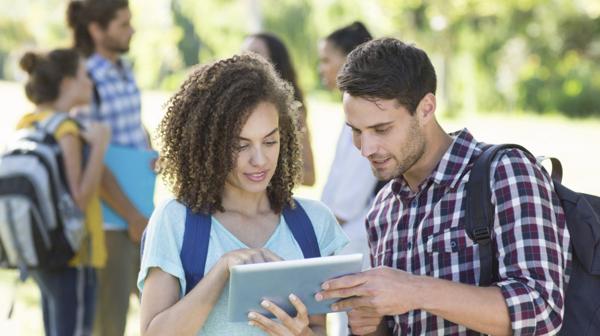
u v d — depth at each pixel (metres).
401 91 2.54
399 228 2.72
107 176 5.07
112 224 5.13
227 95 2.50
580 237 2.59
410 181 2.71
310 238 2.66
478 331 2.42
